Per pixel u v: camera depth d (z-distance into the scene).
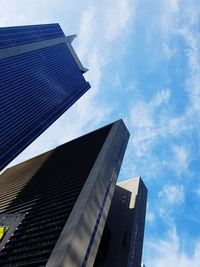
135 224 116.50
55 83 199.25
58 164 140.12
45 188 113.69
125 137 131.00
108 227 110.69
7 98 145.88
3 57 162.38
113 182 97.00
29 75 175.88
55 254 57.69
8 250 75.31
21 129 146.50
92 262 63.72
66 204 84.75
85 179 96.25
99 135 141.25
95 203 78.25
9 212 105.12
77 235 62.91
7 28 183.38
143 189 140.25
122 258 101.00
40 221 83.12
